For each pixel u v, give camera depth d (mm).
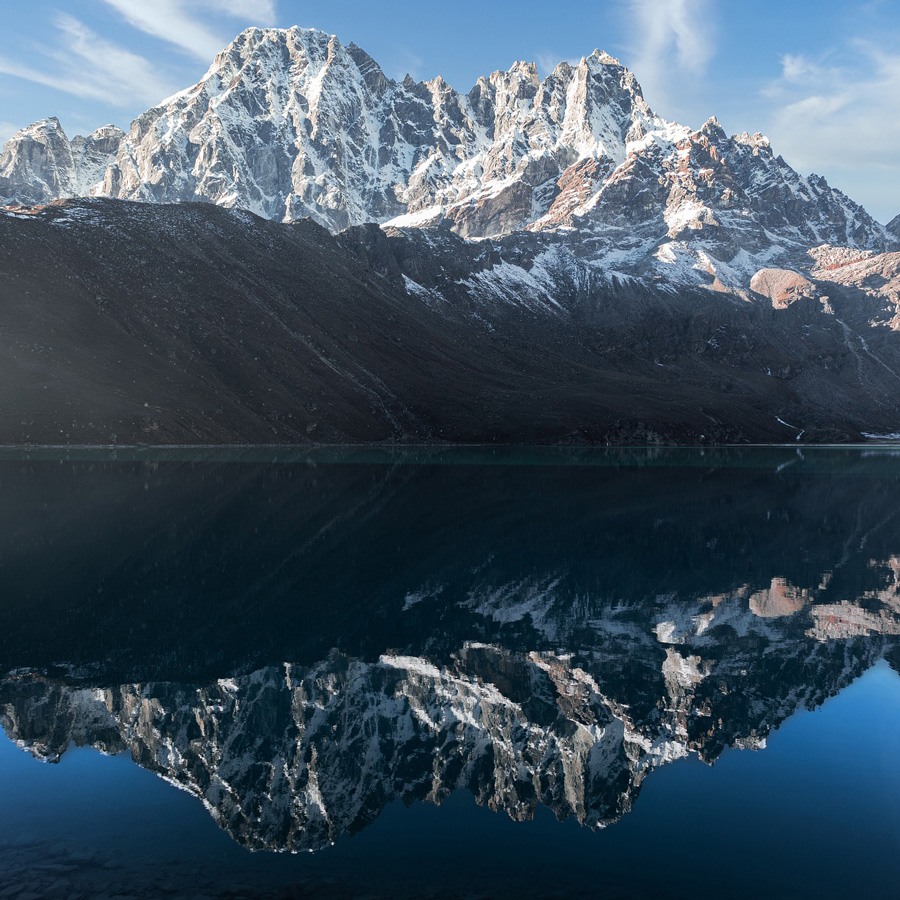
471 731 21047
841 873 14438
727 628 31156
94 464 108750
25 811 16531
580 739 20453
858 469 129625
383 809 16781
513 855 14930
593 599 35688
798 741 20344
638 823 16281
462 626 31172
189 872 14156
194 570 40188
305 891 13586
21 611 32156
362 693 23656
